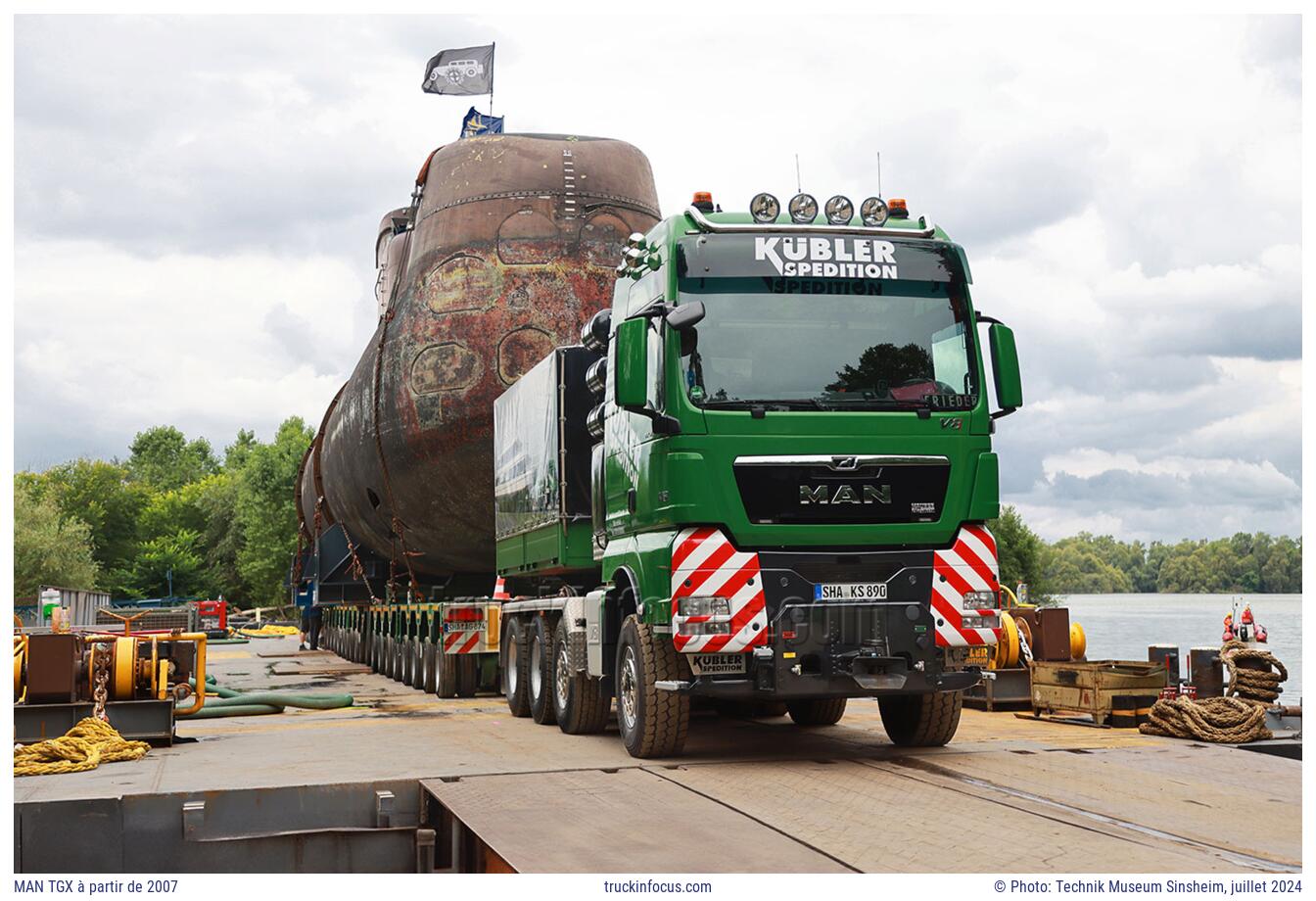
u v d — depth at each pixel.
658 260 9.19
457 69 22.33
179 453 162.00
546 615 12.16
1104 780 7.82
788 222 8.98
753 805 7.05
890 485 8.62
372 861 7.64
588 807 7.02
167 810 7.50
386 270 18.89
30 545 66.81
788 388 8.61
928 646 8.59
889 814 6.73
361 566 23.08
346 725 12.12
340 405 20.97
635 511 9.31
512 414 14.44
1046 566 58.47
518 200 16.39
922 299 8.98
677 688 8.52
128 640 10.56
